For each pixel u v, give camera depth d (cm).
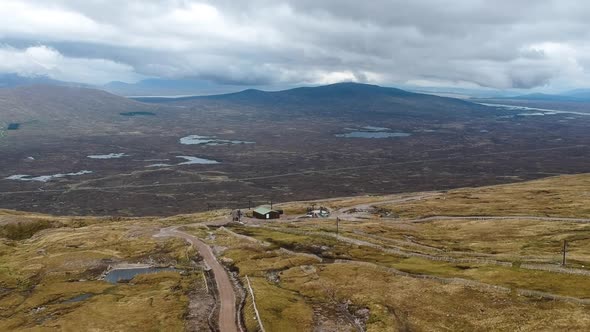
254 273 12938
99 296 11769
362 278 11706
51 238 19338
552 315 8500
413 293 10431
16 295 12500
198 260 14800
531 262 12175
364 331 8712
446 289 10506
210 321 9525
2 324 10238
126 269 14575
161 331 9181
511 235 16988
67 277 13938
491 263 12369
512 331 8169
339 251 14812
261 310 9644
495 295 9838
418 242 16625
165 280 12900
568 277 10544
